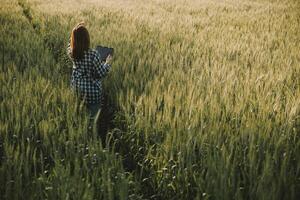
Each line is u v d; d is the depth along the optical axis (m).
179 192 3.57
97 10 13.51
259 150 3.75
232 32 10.20
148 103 4.80
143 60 6.69
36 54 7.45
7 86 5.41
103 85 5.95
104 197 3.17
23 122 4.40
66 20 11.11
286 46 8.61
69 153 3.93
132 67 6.38
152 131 4.36
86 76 5.23
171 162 3.80
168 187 3.62
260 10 15.50
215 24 11.70
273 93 5.26
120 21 11.12
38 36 9.07
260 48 8.23
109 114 5.51
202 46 8.27
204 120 4.54
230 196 3.15
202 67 6.54
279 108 4.63
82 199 3.03
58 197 3.17
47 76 6.18
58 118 4.60
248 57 7.37
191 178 3.58
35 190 3.25
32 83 5.43
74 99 5.07
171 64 6.82
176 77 5.93
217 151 3.63
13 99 4.99
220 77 6.03
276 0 20.39
